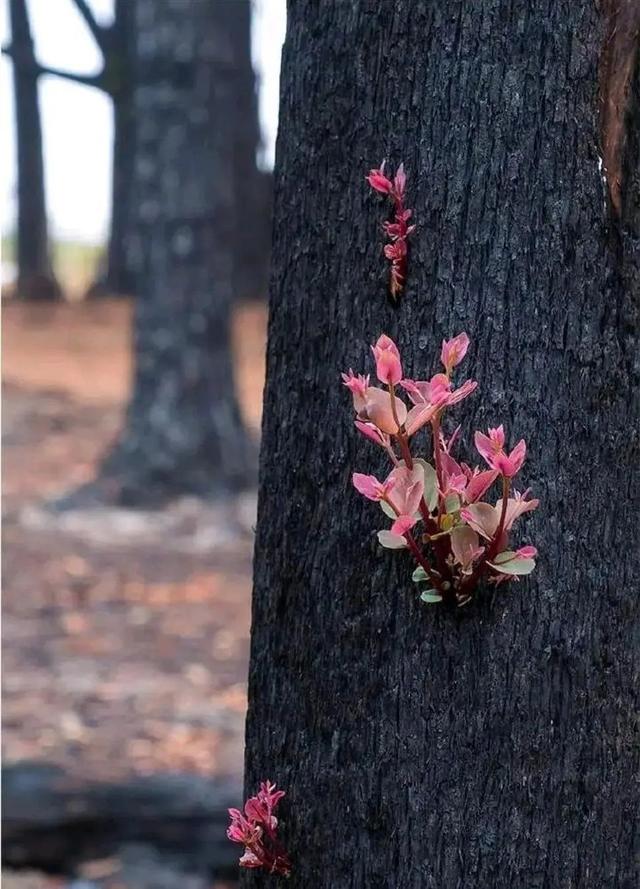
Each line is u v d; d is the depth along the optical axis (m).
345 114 2.03
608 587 1.98
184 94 10.02
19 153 23.97
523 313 1.95
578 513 1.96
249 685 2.14
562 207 1.95
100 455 11.71
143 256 10.21
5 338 19.45
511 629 1.96
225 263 10.29
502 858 1.97
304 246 2.07
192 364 10.17
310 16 2.07
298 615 2.07
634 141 1.96
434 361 1.97
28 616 7.33
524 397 1.95
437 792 1.98
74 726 5.72
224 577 8.35
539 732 1.96
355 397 1.84
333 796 2.03
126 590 7.94
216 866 4.48
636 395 1.98
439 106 1.97
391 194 1.97
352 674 2.02
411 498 1.83
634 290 1.97
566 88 1.95
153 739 5.58
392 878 2.00
